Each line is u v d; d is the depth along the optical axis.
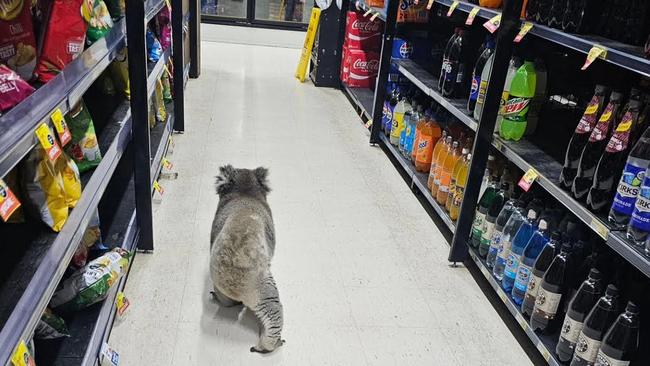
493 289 2.91
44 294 1.39
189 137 4.53
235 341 2.36
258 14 8.45
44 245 1.54
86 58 1.77
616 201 1.90
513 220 2.60
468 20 2.98
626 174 1.85
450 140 3.42
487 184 2.99
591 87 3.04
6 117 1.18
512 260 2.54
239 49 7.86
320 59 6.35
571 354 2.12
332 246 3.16
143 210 2.80
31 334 1.30
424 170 3.91
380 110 4.68
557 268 2.23
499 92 2.67
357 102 5.52
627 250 1.77
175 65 4.40
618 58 1.83
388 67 4.52
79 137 1.96
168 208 3.38
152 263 2.83
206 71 6.57
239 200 2.52
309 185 3.90
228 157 4.22
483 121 2.73
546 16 2.49
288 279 2.81
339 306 2.65
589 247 2.41
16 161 1.21
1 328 1.25
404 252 3.18
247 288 2.16
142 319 2.43
